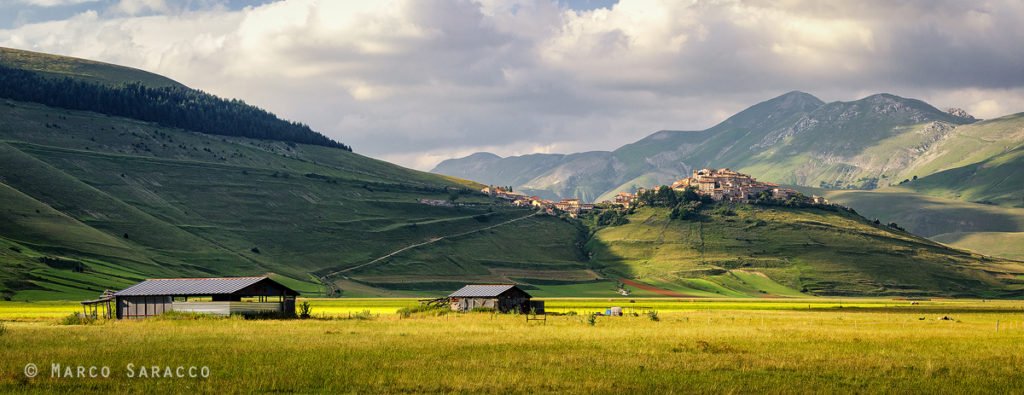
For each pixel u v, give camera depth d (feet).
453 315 487.20
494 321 418.72
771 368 230.68
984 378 217.15
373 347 270.87
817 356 254.06
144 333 319.27
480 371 220.23
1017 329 402.31
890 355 261.44
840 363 239.50
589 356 249.34
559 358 245.04
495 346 277.85
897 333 354.74
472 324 389.19
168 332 324.60
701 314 586.04
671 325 404.36
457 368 225.35
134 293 469.57
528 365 231.71
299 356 246.47
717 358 248.52
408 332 331.57
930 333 356.79
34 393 188.65
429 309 547.90
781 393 194.29
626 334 329.93
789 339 316.40
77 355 245.65
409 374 214.07
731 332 348.18
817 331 360.48
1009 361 250.16
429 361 237.86
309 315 474.08
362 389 196.44
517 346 278.26
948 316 573.74
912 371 228.43
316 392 193.06
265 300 482.28
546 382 203.82
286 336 307.78
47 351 255.09
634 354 256.93
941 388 202.69
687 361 241.35
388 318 456.86
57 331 328.29
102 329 341.62
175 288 474.08
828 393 195.11
